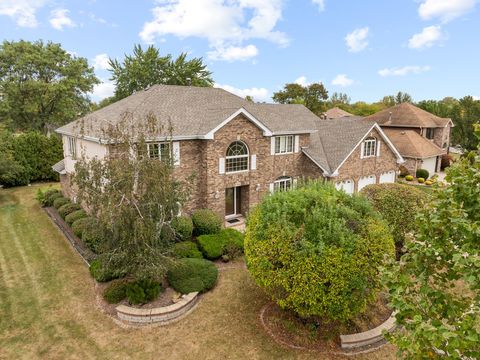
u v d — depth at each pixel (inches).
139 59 1683.1
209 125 767.7
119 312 436.1
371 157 1040.8
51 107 1923.0
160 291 485.1
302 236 360.8
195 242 657.0
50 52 1819.6
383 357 362.3
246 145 818.2
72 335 405.4
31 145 1230.3
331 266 340.8
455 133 1649.9
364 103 3587.6
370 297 360.8
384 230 380.5
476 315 178.2
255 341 390.9
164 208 438.3
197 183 776.3
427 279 209.8
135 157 436.8
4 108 1678.2
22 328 418.0
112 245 426.3
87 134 695.1
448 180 204.7
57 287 515.8
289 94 2945.4
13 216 869.8
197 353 373.1
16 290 506.9
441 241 205.9
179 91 930.1
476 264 169.3
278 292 379.6
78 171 411.8
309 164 971.9
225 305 465.4
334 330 400.8
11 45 1739.7
